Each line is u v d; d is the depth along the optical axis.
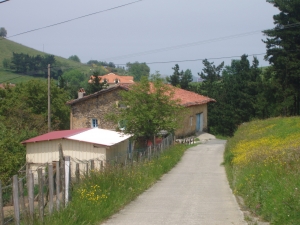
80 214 9.05
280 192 9.42
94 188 11.05
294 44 36.19
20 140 27.84
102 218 9.59
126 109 24.06
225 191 13.80
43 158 23.52
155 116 23.38
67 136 23.52
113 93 34.62
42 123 37.97
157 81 23.97
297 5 35.22
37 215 8.63
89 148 22.61
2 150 18.34
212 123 50.38
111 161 16.58
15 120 35.44
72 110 36.03
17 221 7.87
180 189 14.29
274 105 40.06
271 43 36.62
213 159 24.69
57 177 9.65
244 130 30.59
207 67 69.12
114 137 24.20
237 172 15.24
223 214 9.99
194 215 9.95
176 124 23.53
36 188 14.07
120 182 12.73
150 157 20.12
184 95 41.78
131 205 11.37
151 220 9.46
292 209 8.23
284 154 13.36
